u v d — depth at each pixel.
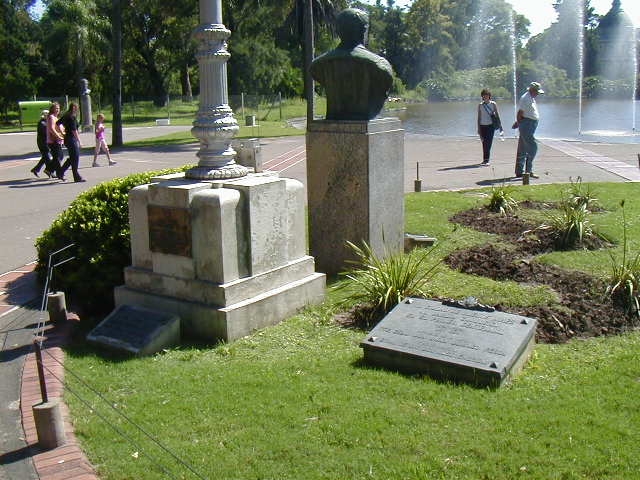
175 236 6.14
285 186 6.57
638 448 3.99
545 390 4.84
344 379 5.10
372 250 8.00
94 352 5.86
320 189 8.13
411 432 4.25
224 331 5.93
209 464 3.99
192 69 64.88
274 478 3.83
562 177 15.38
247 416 4.55
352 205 7.96
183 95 61.53
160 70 58.25
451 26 82.88
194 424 4.47
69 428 4.53
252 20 43.25
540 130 30.27
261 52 52.44
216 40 6.34
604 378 5.00
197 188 6.07
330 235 8.18
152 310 6.18
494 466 3.85
